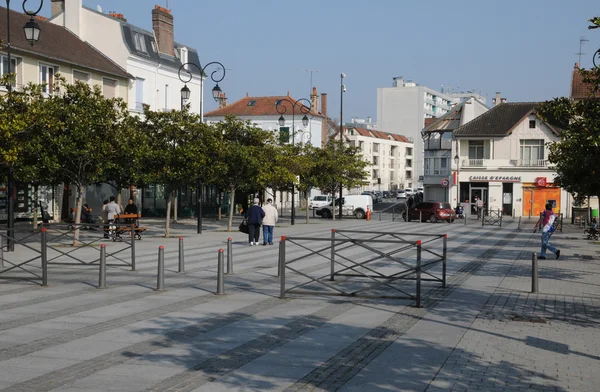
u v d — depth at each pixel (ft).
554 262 62.69
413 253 70.95
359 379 22.91
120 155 74.64
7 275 50.03
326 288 44.50
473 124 188.24
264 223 78.38
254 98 240.53
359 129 354.54
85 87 73.36
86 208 99.35
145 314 34.42
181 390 21.40
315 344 28.04
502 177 180.55
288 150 129.39
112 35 131.44
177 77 151.43
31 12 66.13
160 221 132.67
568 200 174.60
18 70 102.47
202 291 42.42
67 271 52.65
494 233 107.65
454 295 42.01
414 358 25.81
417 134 410.72
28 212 108.27
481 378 23.12
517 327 31.96
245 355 26.08
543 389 21.91
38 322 32.19
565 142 76.33
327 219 159.53
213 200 162.09
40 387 21.57
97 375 23.04
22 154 67.31
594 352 27.09
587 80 44.14
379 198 285.02
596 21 38.91
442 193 229.04
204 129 90.02
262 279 48.47
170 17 148.77
